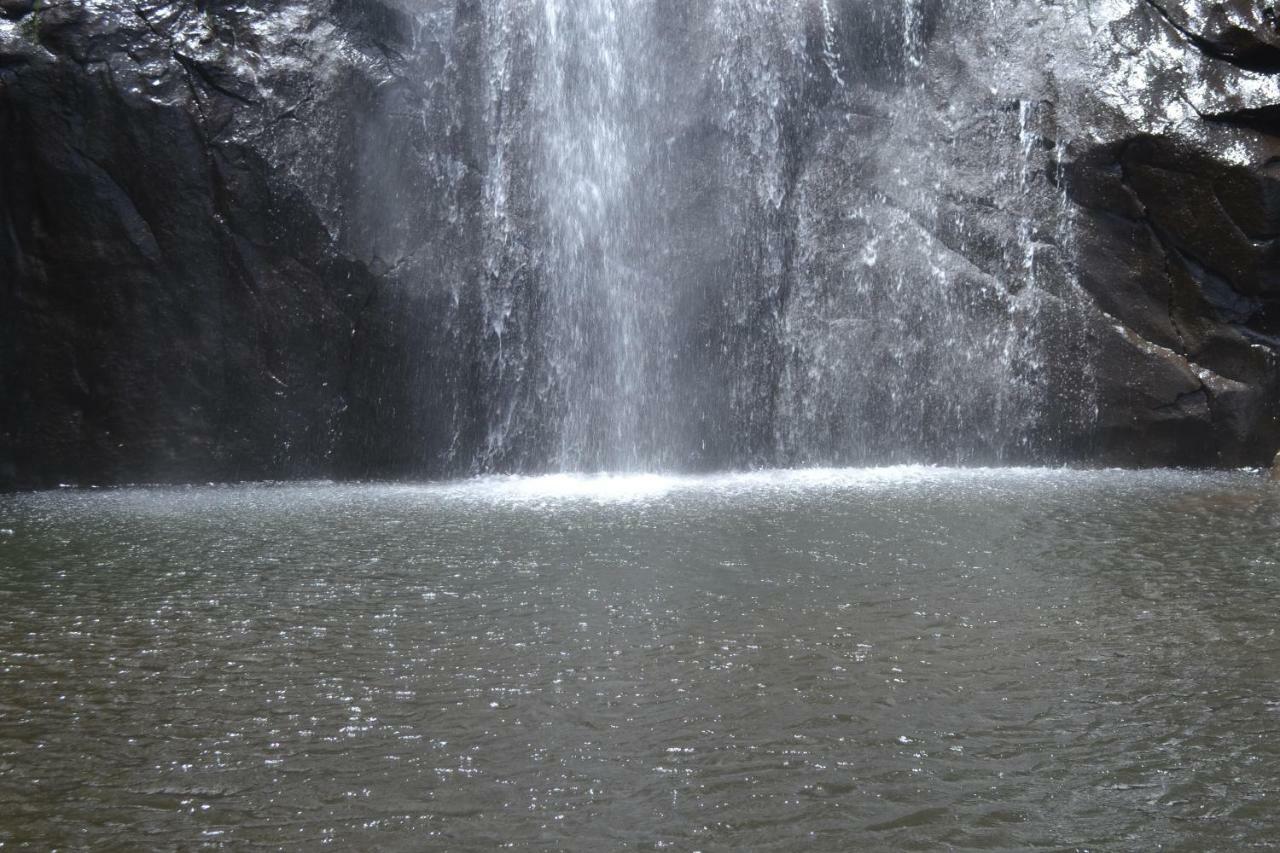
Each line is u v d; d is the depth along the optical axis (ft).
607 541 27.09
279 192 40.37
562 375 43.32
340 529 29.50
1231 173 40.01
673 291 43.14
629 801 12.26
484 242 42.52
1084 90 42.65
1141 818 11.81
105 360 40.19
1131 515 30.17
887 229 44.16
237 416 41.09
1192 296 41.55
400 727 14.52
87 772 13.20
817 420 43.86
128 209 39.70
